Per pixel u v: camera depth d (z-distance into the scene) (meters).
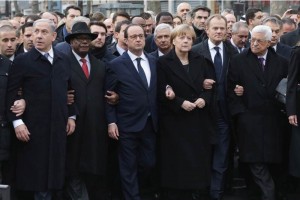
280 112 13.93
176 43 13.60
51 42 12.72
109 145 14.11
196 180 13.54
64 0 52.50
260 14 18.45
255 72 13.83
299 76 13.35
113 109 13.48
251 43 13.90
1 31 13.50
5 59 12.91
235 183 15.88
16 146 12.83
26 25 14.60
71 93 12.95
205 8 17.48
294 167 13.57
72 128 12.86
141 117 13.43
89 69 13.34
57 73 12.67
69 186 13.35
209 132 13.75
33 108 12.57
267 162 13.83
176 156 13.55
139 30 13.48
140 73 13.48
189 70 13.62
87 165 13.10
